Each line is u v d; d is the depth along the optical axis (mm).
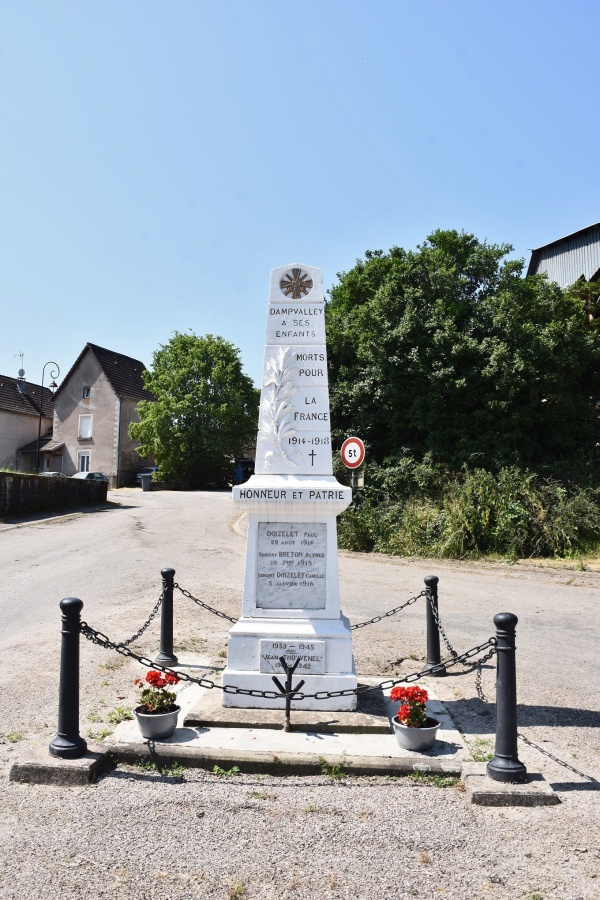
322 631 6492
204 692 6957
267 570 6738
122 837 4246
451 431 20750
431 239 24484
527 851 4137
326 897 3660
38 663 8000
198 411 48375
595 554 17594
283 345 7168
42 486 27016
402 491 20609
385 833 4332
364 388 21672
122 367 55156
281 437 6992
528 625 10781
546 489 18750
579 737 6090
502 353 19562
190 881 3791
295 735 5820
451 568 16609
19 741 5766
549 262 32562
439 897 3666
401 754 5461
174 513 29172
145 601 11617
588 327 21828
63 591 12406
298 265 7258
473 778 4984
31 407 53938
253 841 4219
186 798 4789
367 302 23047
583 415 20938
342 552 19344
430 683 7691
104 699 6758
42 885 3729
